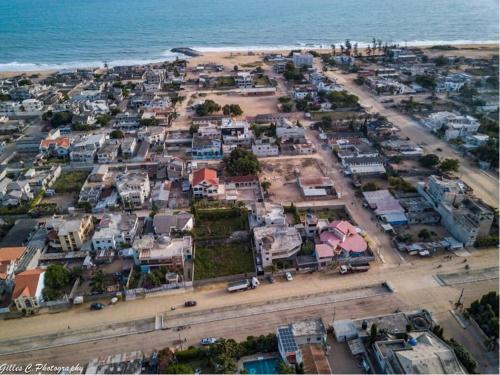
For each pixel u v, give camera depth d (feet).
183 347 311.47
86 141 631.97
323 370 278.26
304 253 406.41
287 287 370.94
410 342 289.94
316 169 577.84
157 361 293.02
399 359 271.28
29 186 524.11
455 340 313.53
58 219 442.50
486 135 647.15
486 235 424.05
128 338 321.11
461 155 613.52
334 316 336.29
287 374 270.05
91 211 486.38
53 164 592.60
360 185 527.81
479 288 363.76
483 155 582.76
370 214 473.26
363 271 387.75
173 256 386.73
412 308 343.05
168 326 330.95
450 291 361.10
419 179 545.85
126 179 511.40
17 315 347.56
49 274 366.63
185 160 613.52
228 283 378.73
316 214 476.13
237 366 292.81
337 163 596.29
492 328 309.42
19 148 650.43
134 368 282.77
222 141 651.66
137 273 390.83
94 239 415.03
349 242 408.26
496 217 452.76
